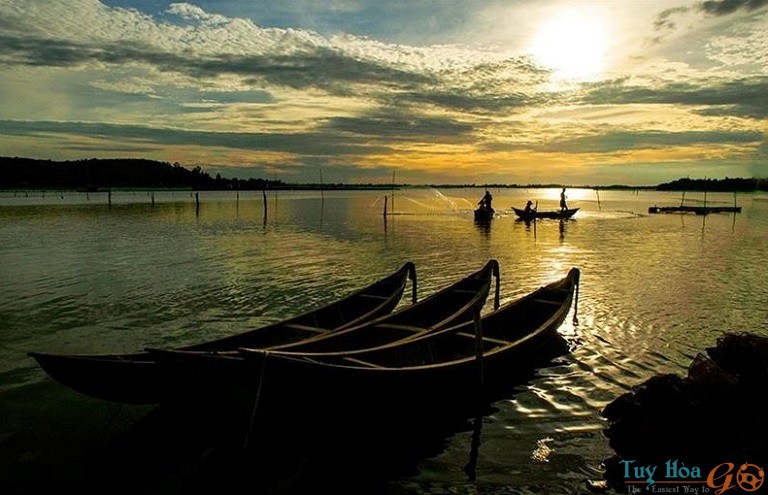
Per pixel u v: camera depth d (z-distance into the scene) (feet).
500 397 33.35
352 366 27.66
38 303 56.70
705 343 42.75
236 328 48.52
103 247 101.04
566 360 39.32
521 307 46.03
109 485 24.03
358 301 46.52
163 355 24.41
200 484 24.30
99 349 42.27
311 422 27.40
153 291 63.00
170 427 29.01
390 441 28.25
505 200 433.07
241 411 26.07
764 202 385.91
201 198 414.82
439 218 190.80
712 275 73.46
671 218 190.60
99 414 30.68
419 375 29.81
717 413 26.18
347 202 366.22
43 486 23.82
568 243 112.06
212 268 79.00
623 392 33.68
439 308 44.55
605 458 26.14
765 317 50.44
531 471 25.21
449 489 23.91
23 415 30.40
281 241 114.11
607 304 56.08
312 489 24.04
